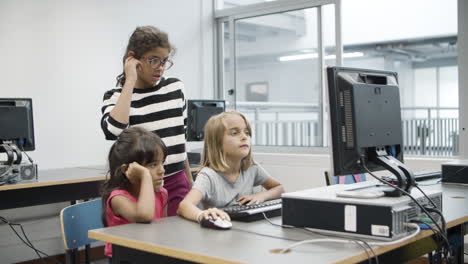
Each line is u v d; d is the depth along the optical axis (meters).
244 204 1.83
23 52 3.71
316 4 4.48
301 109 4.69
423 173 2.75
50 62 3.86
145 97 2.10
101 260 3.89
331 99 1.45
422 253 1.69
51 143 3.86
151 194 1.61
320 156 4.18
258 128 5.01
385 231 1.26
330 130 1.47
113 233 1.41
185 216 1.63
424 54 8.27
